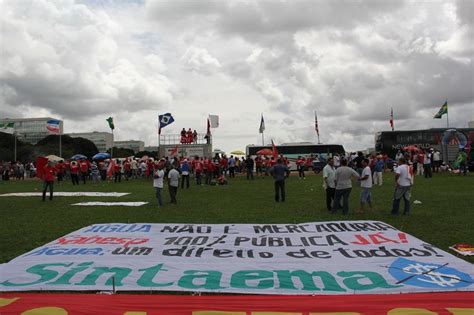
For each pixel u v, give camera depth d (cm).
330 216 1368
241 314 557
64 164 3809
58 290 654
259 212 1482
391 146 4881
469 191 2083
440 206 1553
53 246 916
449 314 550
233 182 3247
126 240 973
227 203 1781
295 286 656
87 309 571
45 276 711
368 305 576
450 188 2253
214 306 578
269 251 866
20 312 566
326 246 898
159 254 849
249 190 2456
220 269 744
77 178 3228
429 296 601
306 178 3688
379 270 723
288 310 565
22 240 1045
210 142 4775
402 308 567
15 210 1642
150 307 576
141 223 1195
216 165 3584
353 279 683
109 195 2242
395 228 1075
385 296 604
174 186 1784
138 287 659
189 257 826
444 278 679
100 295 619
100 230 1087
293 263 777
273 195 2119
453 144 4672
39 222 1323
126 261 795
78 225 1253
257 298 604
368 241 930
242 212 1485
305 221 1270
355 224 1112
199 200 1923
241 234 1027
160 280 689
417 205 1591
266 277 699
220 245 920
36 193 2444
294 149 5628
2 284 678
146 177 4047
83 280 691
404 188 1357
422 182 2719
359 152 2716
